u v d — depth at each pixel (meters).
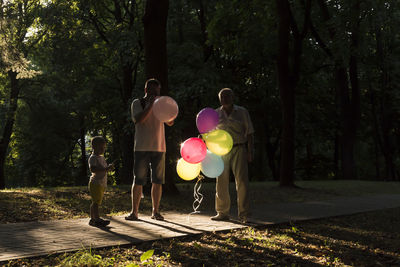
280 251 5.02
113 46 20.86
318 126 29.66
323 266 4.49
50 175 37.06
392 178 29.66
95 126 30.44
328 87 28.38
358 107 23.06
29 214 7.24
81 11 21.75
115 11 23.47
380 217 8.54
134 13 22.95
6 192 9.71
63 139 35.56
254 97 26.84
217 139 6.25
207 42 17.89
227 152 6.37
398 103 28.58
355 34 18.89
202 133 6.45
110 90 27.36
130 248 4.75
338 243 5.72
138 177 6.64
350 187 16.19
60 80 28.55
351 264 4.66
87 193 10.14
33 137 34.19
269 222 6.78
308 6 16.03
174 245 4.98
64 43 23.38
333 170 34.25
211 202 9.77
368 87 28.28
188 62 19.86
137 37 19.88
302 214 8.06
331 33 18.91
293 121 15.27
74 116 34.38
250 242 5.32
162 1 10.45
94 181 5.99
